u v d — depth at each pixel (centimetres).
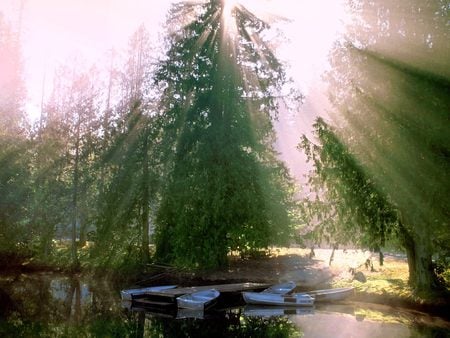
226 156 1955
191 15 2156
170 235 2064
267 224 1984
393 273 1650
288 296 1506
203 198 1919
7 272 2172
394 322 1221
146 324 1288
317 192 1511
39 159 2319
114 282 2005
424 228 1305
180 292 1581
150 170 2158
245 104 2067
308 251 2352
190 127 2058
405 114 1230
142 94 2273
